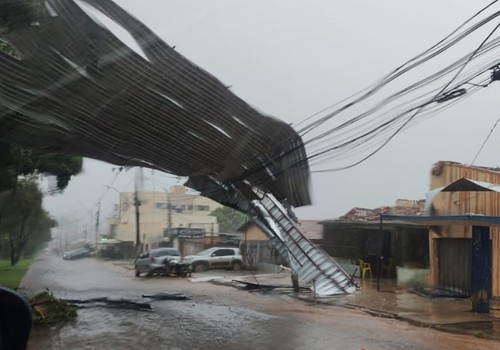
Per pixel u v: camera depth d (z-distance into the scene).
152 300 17.94
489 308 14.70
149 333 11.75
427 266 22.42
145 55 9.51
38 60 9.19
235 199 17.70
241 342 10.79
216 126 11.81
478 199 18.80
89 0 8.38
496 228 18.14
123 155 13.88
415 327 12.64
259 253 34.47
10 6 7.90
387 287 21.75
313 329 12.31
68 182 21.05
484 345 10.54
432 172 20.48
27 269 35.69
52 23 8.48
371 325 12.94
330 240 30.47
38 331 11.90
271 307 16.33
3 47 9.34
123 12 8.66
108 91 10.15
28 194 24.98
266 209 18.73
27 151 15.62
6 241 38.84
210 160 13.91
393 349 10.12
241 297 19.05
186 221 64.25
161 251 29.19
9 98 10.20
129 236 64.00
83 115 11.09
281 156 13.50
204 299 18.38
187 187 16.73
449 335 11.59
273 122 11.87
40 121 11.41
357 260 27.55
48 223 41.03
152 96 10.47
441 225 19.17
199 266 32.28
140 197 51.06
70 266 41.66
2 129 11.96
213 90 10.57
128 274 31.69
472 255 14.75
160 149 13.14
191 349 10.11
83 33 8.80
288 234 19.78
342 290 19.80
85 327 12.51
